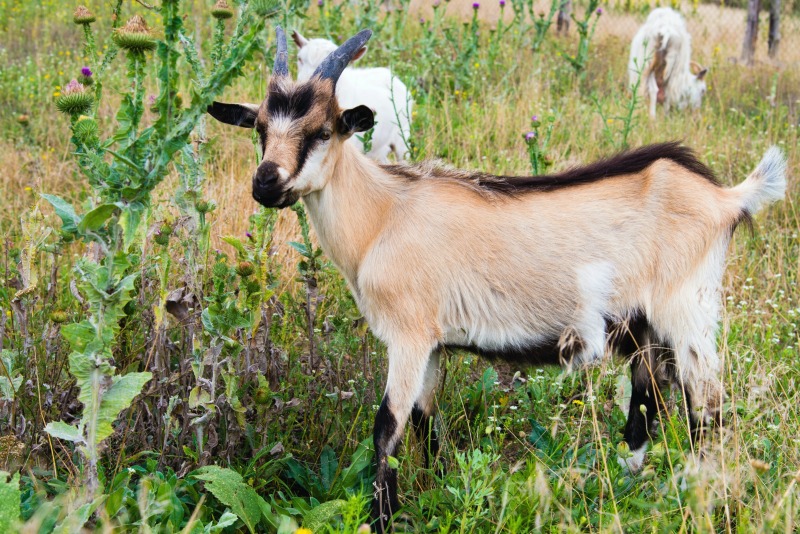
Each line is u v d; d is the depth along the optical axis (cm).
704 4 2011
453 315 374
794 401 397
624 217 380
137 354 393
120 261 271
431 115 840
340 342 417
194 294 370
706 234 383
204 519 339
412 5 1484
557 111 835
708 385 383
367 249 371
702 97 1060
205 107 262
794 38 1605
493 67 1029
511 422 432
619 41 1359
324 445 399
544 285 373
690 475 314
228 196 595
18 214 592
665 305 384
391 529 350
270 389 391
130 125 268
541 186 384
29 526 264
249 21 345
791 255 604
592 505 347
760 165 402
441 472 381
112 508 296
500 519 307
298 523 339
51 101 855
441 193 376
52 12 1230
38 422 366
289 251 539
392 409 361
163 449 356
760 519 311
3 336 389
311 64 731
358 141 691
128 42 271
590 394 345
